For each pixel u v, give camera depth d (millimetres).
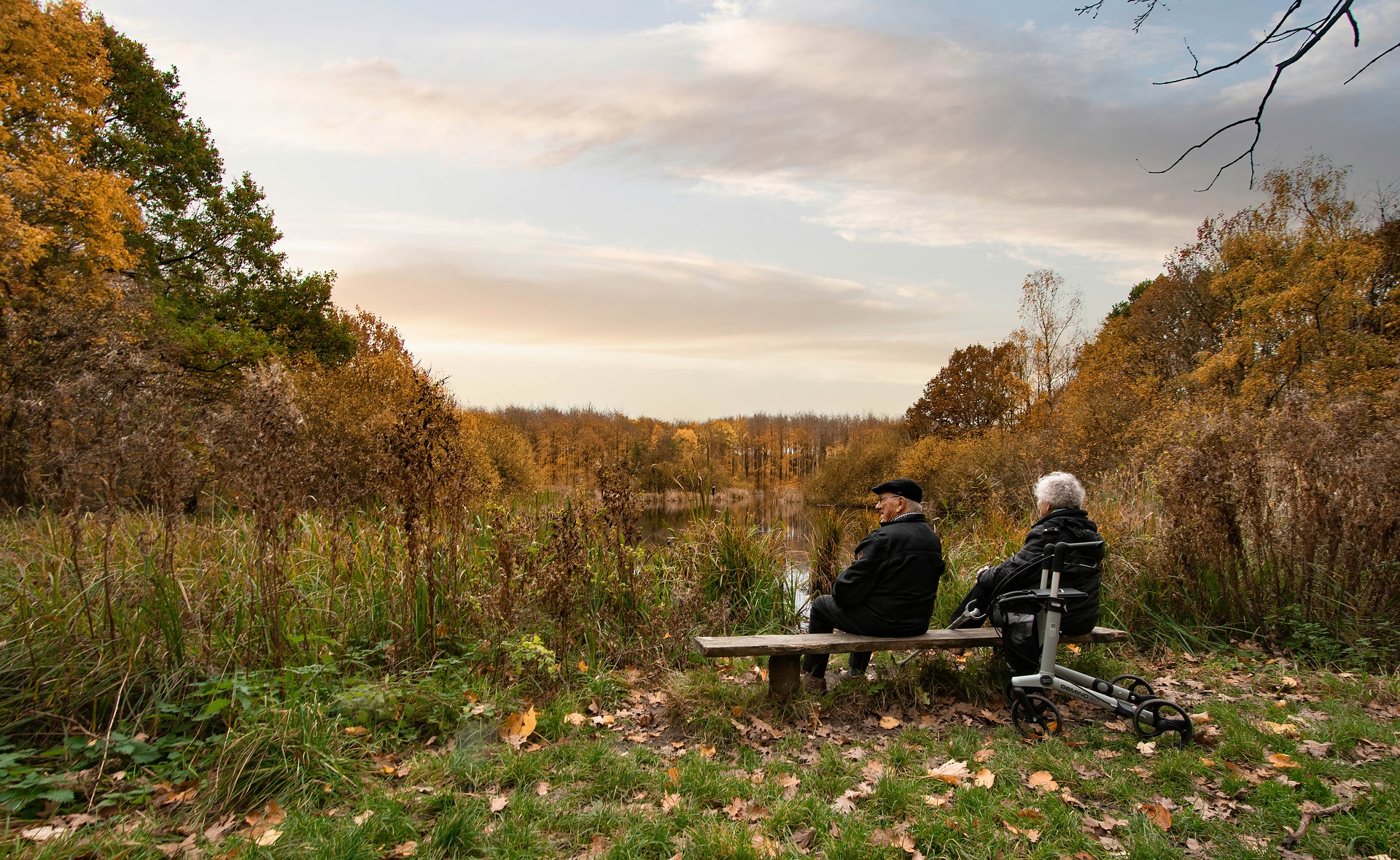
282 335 22062
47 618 3525
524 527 5820
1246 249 22984
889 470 33625
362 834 2609
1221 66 3301
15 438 6469
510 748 3404
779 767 3295
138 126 20375
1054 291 31078
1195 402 19672
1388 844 2584
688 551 6707
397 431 4484
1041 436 22766
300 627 4258
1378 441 5090
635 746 3551
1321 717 3859
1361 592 4879
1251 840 2684
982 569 4301
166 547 3854
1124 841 2691
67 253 14406
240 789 2916
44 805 2785
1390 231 23031
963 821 2760
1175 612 5453
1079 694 3674
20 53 14547
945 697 4293
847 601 4219
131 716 3326
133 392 4645
